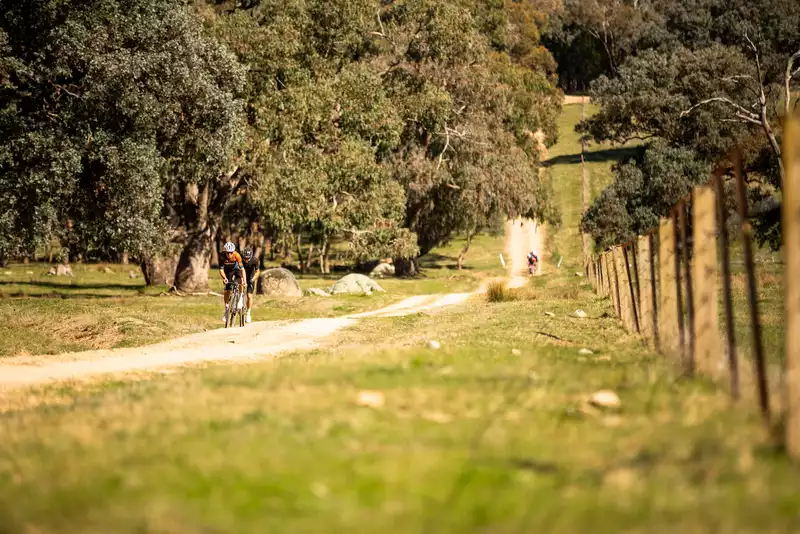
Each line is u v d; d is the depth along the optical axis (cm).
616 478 689
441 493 670
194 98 6162
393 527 593
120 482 723
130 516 624
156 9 6156
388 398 1134
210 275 12062
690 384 1252
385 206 8556
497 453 797
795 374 813
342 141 8119
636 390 1179
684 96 11044
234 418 1002
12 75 5900
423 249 12912
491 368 1470
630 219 10612
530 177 11719
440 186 11444
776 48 14338
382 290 8669
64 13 5875
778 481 691
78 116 5869
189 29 6303
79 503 666
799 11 14638
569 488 676
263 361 2242
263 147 7619
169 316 4666
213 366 2197
